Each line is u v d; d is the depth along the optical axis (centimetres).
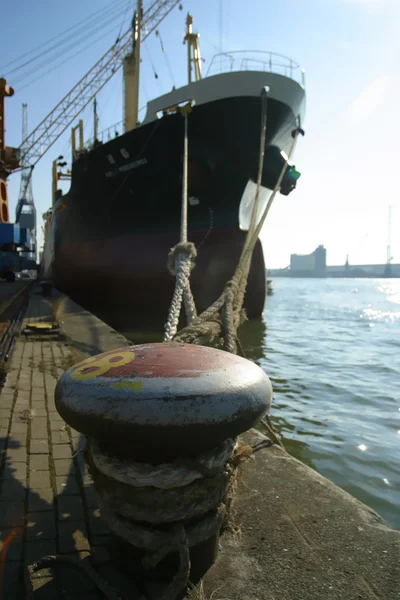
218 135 1247
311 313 2780
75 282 1891
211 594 174
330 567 190
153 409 141
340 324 2111
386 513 405
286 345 1417
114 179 1455
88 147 1744
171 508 161
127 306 1606
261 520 227
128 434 144
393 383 905
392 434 609
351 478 476
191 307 436
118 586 172
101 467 163
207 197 1335
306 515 232
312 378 948
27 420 408
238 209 1343
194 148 1273
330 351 1309
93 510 248
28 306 1430
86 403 148
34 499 261
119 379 150
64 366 637
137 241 1489
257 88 1188
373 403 761
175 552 171
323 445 567
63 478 290
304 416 685
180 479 157
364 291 6769
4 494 266
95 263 1659
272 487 263
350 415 693
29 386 529
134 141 1338
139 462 157
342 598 172
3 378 568
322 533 215
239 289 430
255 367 174
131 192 1430
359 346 1414
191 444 148
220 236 1361
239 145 1255
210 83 1219
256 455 312
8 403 460
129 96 1947
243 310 437
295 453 541
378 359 1181
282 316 2553
